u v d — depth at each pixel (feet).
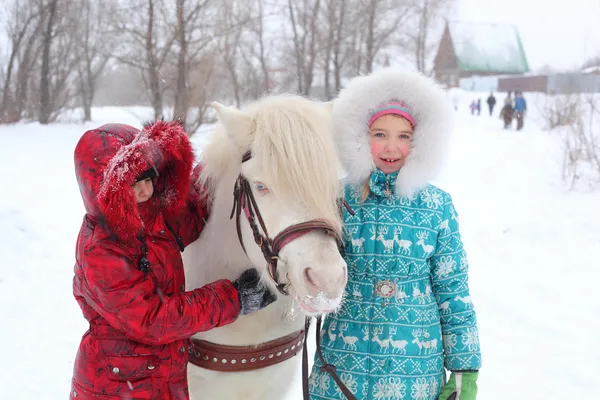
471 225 23.79
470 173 35.17
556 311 15.72
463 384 6.37
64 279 17.75
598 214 23.52
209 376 7.04
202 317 5.93
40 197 24.94
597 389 11.82
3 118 55.47
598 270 18.39
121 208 5.42
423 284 6.46
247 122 5.96
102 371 6.00
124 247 5.69
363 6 74.18
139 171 5.57
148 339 5.77
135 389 6.05
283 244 5.43
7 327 14.56
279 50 70.13
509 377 12.40
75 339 14.19
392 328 6.26
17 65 62.44
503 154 41.39
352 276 6.49
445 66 141.90
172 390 6.30
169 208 6.55
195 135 32.78
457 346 6.40
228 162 6.62
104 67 66.33
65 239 20.77
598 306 15.89
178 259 6.32
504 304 16.28
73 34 61.93
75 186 27.66
